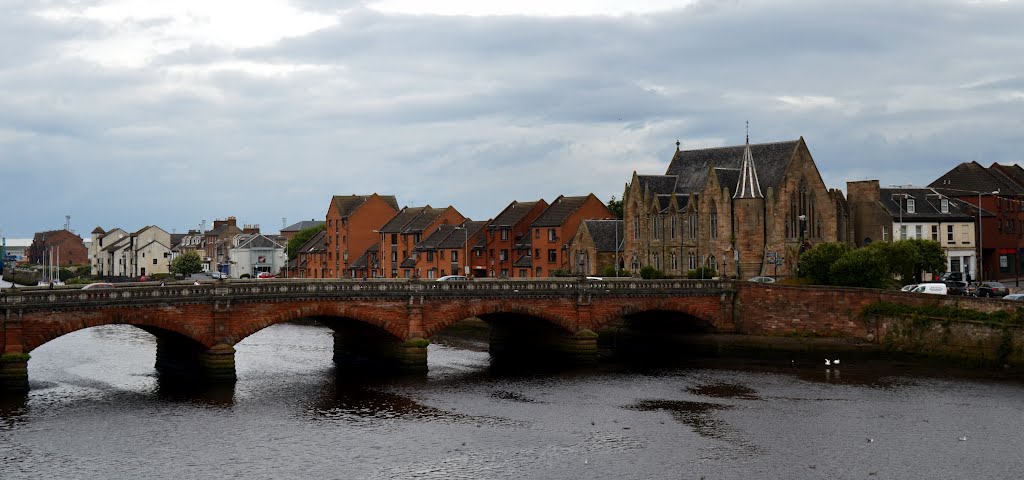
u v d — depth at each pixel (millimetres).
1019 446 73125
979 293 123812
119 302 91312
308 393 93938
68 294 88938
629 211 160125
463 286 109375
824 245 129125
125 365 110688
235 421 81750
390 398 91750
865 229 153500
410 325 106688
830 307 115938
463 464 69188
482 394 93938
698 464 69188
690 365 113312
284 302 100375
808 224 146375
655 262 155625
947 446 73312
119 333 146250
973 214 156750
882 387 95875
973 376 100438
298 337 144000
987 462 69188
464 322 143375
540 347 120125
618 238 167375
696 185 156875
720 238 145000
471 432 78250
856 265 123125
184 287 95312
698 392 94750
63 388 95125
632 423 81250
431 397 92438
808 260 129750
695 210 149125
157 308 93625
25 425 79438
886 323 111500
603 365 113812
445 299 108750
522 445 74250
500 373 107062
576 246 168250
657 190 158125
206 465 69062
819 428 79188
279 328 158875
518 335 122688
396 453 72062
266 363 114375
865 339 113062
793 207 145000
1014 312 101438
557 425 80625
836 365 110062
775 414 84312
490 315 119000
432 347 130625
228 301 96875
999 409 84875
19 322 87312
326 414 84562
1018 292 121938
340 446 74000
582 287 115750
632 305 119000
